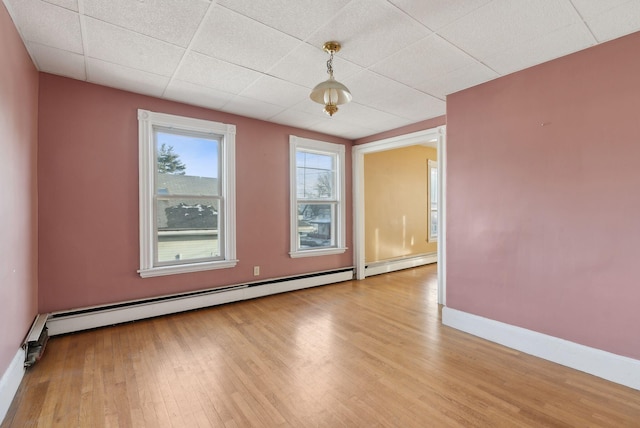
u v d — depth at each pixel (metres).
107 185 3.10
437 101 3.47
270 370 2.30
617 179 2.18
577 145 2.36
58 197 2.85
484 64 2.61
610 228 2.21
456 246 3.17
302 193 4.79
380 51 2.41
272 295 4.29
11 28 1.96
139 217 3.27
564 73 2.44
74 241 2.93
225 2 1.85
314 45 2.33
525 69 2.67
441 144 3.98
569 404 1.92
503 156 2.81
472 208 3.04
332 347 2.69
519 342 2.66
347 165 5.28
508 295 2.76
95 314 3.01
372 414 1.82
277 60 2.57
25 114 2.32
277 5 1.88
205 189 3.83
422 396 1.99
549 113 2.52
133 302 3.22
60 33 2.16
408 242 6.39
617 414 1.83
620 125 2.17
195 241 3.75
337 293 4.43
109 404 1.89
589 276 2.30
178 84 3.04
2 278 1.80
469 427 1.71
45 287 2.79
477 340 2.86
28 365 2.22
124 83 3.02
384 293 4.43
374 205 5.73
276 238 4.38
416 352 2.61
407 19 2.01
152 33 2.18
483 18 1.99
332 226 5.19
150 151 3.35
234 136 3.94
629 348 2.13
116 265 3.15
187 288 3.61
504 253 2.79
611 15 1.94
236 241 3.99
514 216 2.73
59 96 2.85
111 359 2.44
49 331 2.79
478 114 3.00
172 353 2.55
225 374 2.24
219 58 2.54
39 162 2.74
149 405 1.88
